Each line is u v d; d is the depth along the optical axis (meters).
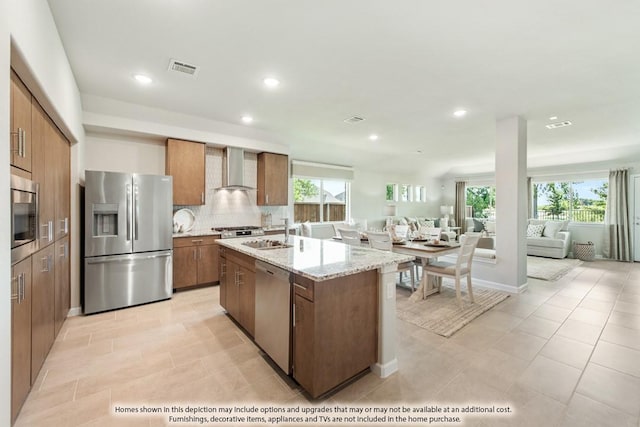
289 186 6.00
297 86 2.94
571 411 1.67
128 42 2.16
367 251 2.56
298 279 1.85
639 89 2.98
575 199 7.29
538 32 2.01
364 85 2.91
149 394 1.83
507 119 3.95
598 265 5.89
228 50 2.27
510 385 1.92
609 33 2.01
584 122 4.14
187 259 3.97
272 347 2.12
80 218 3.19
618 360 2.22
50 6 1.77
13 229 1.53
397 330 2.76
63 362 2.18
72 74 2.64
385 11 1.80
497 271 4.08
